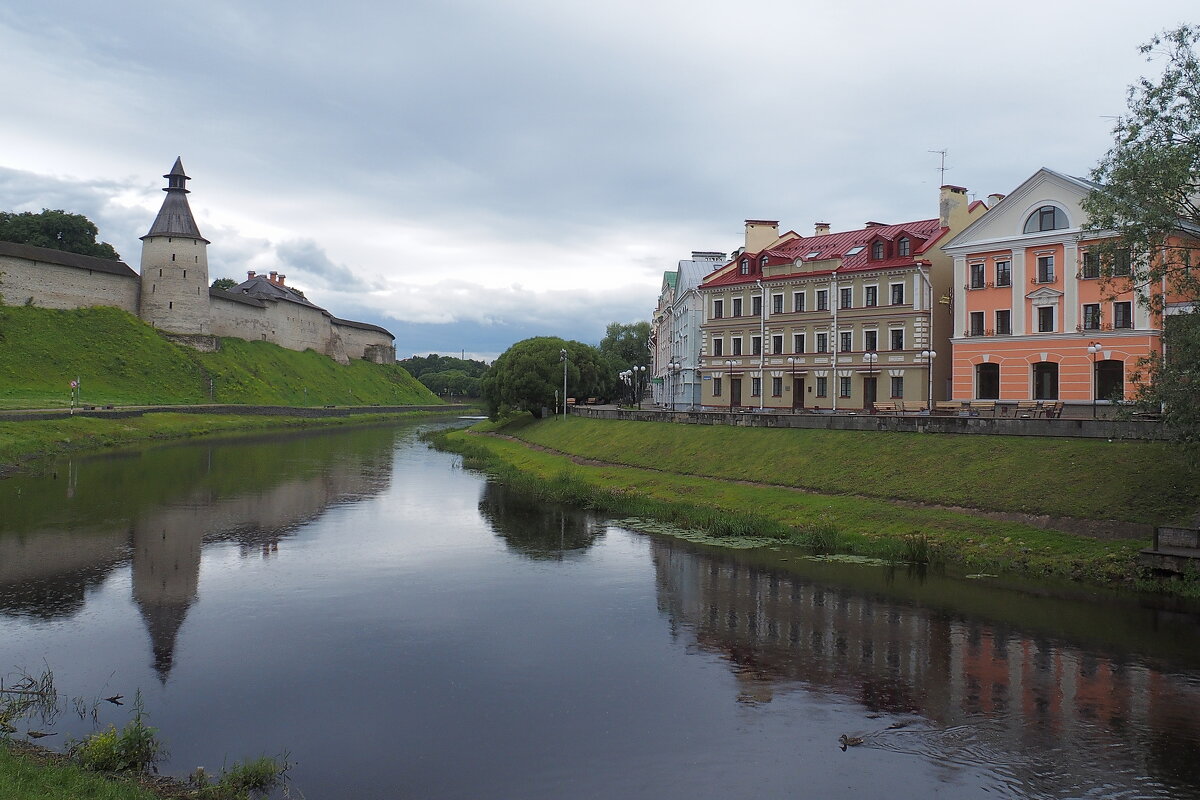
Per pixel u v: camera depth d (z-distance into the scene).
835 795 15.31
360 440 98.75
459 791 15.44
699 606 27.42
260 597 28.64
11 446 65.25
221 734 17.89
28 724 18.36
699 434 56.59
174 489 52.59
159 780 15.80
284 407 129.50
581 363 98.56
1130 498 32.16
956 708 19.19
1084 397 53.53
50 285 122.50
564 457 65.69
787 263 72.75
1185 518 30.11
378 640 24.16
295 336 180.38
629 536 38.91
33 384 102.94
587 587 29.98
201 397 122.31
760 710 19.16
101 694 20.05
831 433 47.97
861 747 17.28
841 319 68.19
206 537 38.41
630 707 19.34
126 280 136.62
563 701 19.70
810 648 23.33
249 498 50.03
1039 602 27.06
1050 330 55.31
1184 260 30.83
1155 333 50.12
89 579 30.61
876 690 20.31
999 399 57.81
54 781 14.28
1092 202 30.53
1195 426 27.84
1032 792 15.42
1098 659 22.12
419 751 17.09
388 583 30.62
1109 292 52.12
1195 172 27.86
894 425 45.81
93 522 41.09
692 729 18.14
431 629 25.19
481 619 26.19
